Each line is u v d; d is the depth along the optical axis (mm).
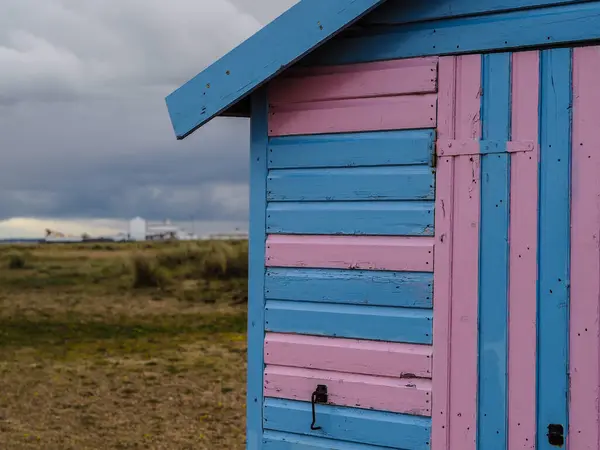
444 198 3494
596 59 3271
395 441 3551
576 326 3270
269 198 3877
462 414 3438
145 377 9984
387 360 3574
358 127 3686
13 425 7766
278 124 3871
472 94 3471
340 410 3668
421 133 3562
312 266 3752
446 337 3473
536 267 3334
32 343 12578
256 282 3883
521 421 3342
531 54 3377
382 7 3641
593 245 3248
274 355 3822
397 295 3572
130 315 15352
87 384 9625
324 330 3717
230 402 8703
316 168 3779
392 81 3623
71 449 6969
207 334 13250
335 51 3750
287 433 3795
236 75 3738
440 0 3539
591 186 3260
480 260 3430
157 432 7539
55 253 38281
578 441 3252
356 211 3662
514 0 3412
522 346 3350
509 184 3391
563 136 3312
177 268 22156
